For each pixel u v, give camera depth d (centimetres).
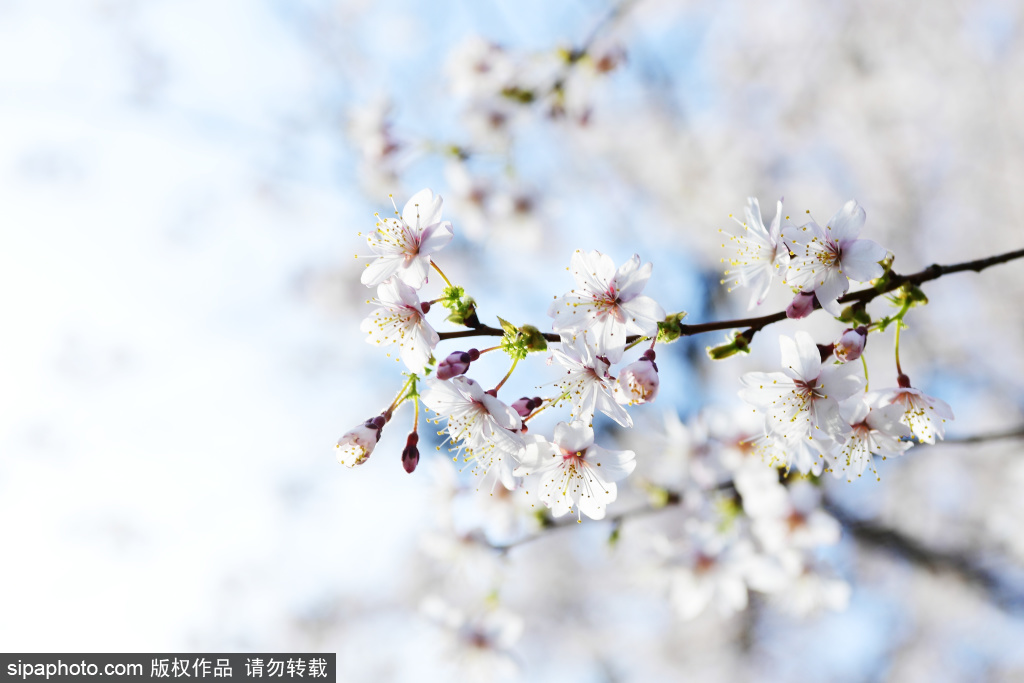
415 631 463
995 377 799
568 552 947
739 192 906
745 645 908
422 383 225
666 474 440
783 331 825
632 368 208
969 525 750
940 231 872
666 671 927
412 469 220
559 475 231
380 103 548
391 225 234
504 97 530
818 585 438
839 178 921
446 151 542
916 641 834
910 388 230
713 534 432
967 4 849
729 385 846
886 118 884
